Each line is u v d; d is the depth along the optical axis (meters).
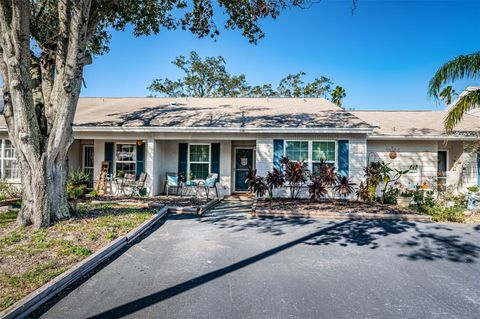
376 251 5.40
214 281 4.03
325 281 4.08
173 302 3.42
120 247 5.40
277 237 6.27
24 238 5.34
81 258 4.49
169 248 5.45
